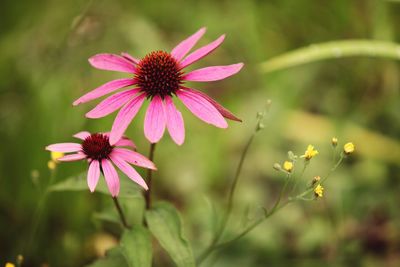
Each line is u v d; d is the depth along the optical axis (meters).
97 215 0.69
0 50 0.90
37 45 0.88
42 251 0.80
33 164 0.83
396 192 0.85
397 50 0.83
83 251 0.79
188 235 0.82
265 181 0.90
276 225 0.83
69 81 0.86
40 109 0.85
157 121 0.62
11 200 0.82
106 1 0.90
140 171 0.87
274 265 0.80
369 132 0.92
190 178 0.89
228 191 0.89
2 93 0.89
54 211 0.81
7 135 0.85
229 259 0.79
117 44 0.92
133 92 0.63
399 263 0.82
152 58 0.64
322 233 0.82
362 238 0.83
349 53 0.84
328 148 0.91
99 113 0.62
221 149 0.92
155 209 0.64
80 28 0.84
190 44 0.66
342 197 0.85
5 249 0.80
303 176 0.88
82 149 0.63
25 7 0.92
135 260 0.62
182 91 0.64
